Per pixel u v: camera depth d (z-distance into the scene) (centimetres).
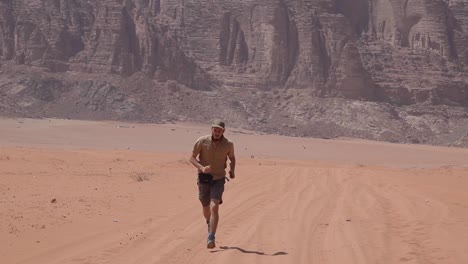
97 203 1842
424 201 2027
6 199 1831
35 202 1791
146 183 2583
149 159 4666
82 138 10725
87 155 4769
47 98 15262
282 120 16500
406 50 19275
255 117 16575
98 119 14825
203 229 1455
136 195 2108
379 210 1797
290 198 2105
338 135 15962
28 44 16600
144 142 11006
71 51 17025
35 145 8750
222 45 18388
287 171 3588
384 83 18338
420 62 18962
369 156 11606
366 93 17838
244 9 18600
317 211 1770
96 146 9600
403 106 18100
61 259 1121
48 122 13038
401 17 19612
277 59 17850
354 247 1246
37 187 2219
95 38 16988
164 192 2242
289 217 1650
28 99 14925
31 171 2945
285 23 18112
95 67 16588
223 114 16288
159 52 17262
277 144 12612
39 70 16212
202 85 17388
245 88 17638
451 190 2545
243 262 1122
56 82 15825
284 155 10638
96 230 1409
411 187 2620
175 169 3612
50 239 1288
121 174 2981
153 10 19950
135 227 1465
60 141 9919
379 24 19838
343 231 1434
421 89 18288
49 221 1487
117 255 1167
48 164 3544
